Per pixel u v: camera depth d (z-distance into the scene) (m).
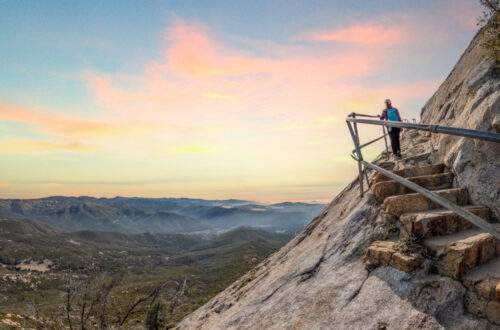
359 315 3.75
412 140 9.84
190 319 9.06
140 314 41.03
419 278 3.74
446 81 10.36
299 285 5.18
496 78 6.39
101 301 24.83
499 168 4.57
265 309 5.17
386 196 5.57
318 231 8.17
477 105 6.03
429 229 4.16
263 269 9.60
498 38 6.82
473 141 5.17
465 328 3.03
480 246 3.57
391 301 3.69
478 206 4.67
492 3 7.04
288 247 9.48
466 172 5.19
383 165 8.08
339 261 5.10
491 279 3.13
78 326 23.14
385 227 5.03
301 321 4.26
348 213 6.76
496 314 2.92
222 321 5.99
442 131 2.76
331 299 4.30
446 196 4.92
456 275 3.44
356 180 9.51
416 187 3.66
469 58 8.82
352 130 6.59
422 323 3.24
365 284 4.21
